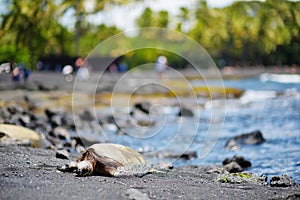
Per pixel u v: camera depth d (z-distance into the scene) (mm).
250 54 97438
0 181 9852
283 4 86812
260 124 25000
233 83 51344
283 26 86812
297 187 11516
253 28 93000
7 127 16562
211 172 13758
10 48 58375
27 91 36625
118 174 11391
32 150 14539
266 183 12227
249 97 37750
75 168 11297
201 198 9852
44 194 9078
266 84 49719
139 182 10961
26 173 10906
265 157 16891
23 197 8805
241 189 11000
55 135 20203
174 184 11078
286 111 29969
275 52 90750
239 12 98562
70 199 8883
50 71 63906
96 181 10562
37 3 66250
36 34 68625
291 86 47219
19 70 44500
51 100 31578
